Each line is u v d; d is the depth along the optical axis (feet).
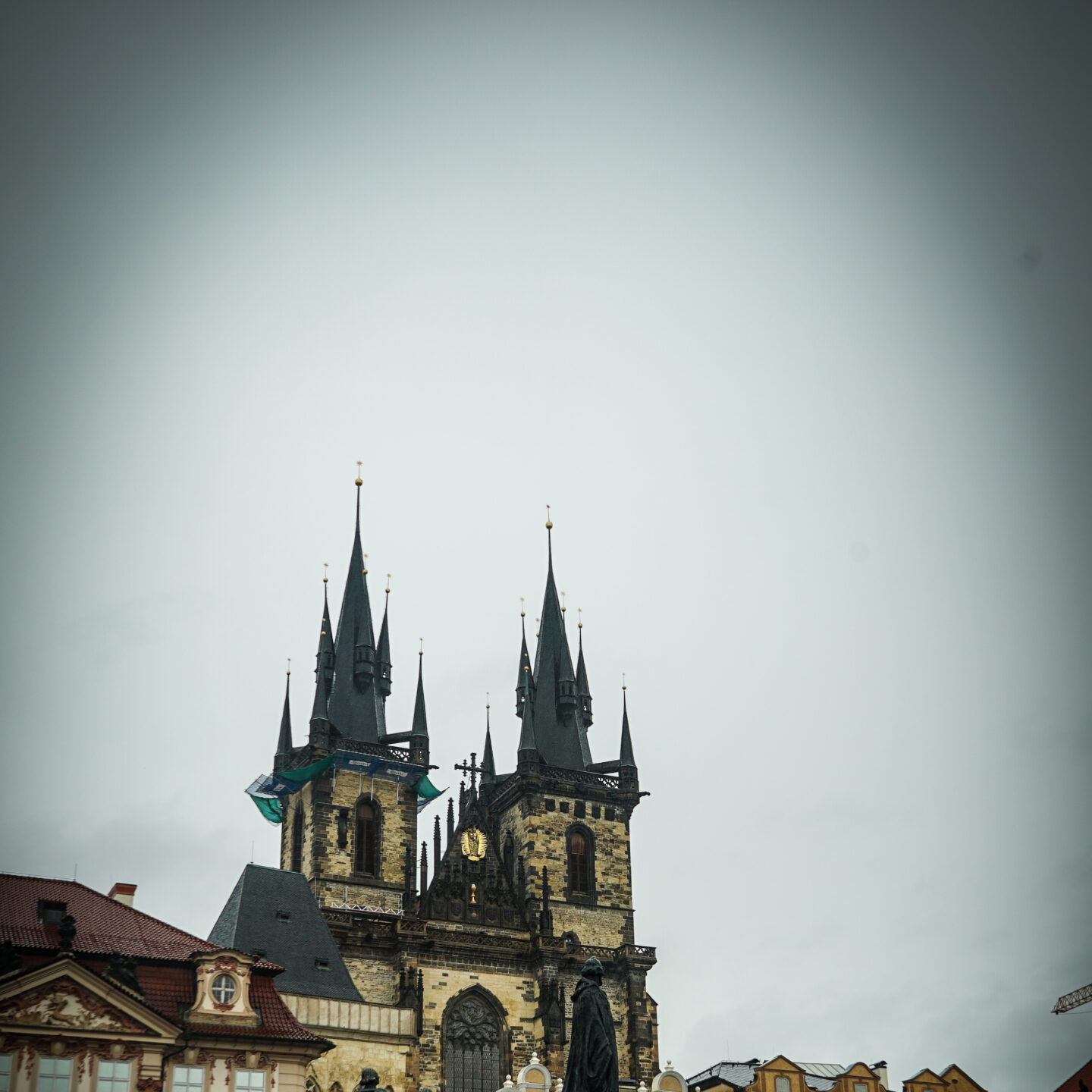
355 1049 343.67
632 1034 434.71
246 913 366.02
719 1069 440.04
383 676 483.10
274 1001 280.31
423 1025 408.46
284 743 476.13
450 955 421.59
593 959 164.45
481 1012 419.95
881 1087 428.97
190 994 272.72
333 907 421.59
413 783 452.35
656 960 447.83
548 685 501.56
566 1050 417.49
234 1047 268.41
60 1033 253.24
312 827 437.99
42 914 277.23
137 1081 256.32
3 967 254.27
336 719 467.52
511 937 432.66
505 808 475.31
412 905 422.00
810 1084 427.74
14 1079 248.73
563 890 452.76
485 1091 410.93
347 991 362.94
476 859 444.14
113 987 259.19
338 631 486.79
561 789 465.47
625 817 471.62
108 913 285.43
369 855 440.45
